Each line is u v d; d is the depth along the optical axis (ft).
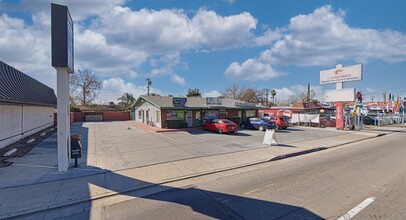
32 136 60.59
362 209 16.69
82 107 168.55
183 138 57.67
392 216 15.57
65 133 27.73
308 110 133.59
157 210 17.29
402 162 32.35
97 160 33.55
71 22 29.86
